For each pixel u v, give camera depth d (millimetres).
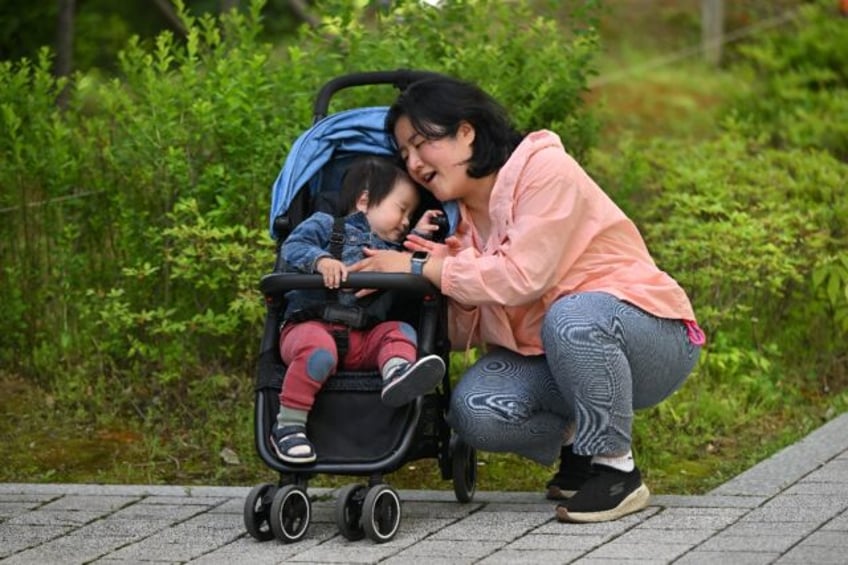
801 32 15258
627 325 6777
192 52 9336
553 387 7051
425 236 7082
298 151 7207
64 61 12492
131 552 6621
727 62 17516
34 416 9148
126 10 16078
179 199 9125
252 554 6520
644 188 11109
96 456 8578
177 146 9188
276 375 6844
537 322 7031
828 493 7301
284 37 15688
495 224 6910
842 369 10164
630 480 6945
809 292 10180
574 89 10008
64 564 6465
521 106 9695
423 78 7328
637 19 18953
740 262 9328
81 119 10062
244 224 9125
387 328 6797
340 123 7301
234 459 8453
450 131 6816
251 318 8648
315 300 6945
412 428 6648
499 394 6922
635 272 6953
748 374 9742
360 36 9461
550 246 6711
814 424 9055
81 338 9641
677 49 18078
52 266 9609
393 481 8164
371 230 7027
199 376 9344
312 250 6789
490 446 6984
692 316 7078
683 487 7871
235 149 9086
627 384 6797
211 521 7121
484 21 10055
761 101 14438
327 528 6938
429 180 6977
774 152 11977
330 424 6750
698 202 9938
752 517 6895
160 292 9352
